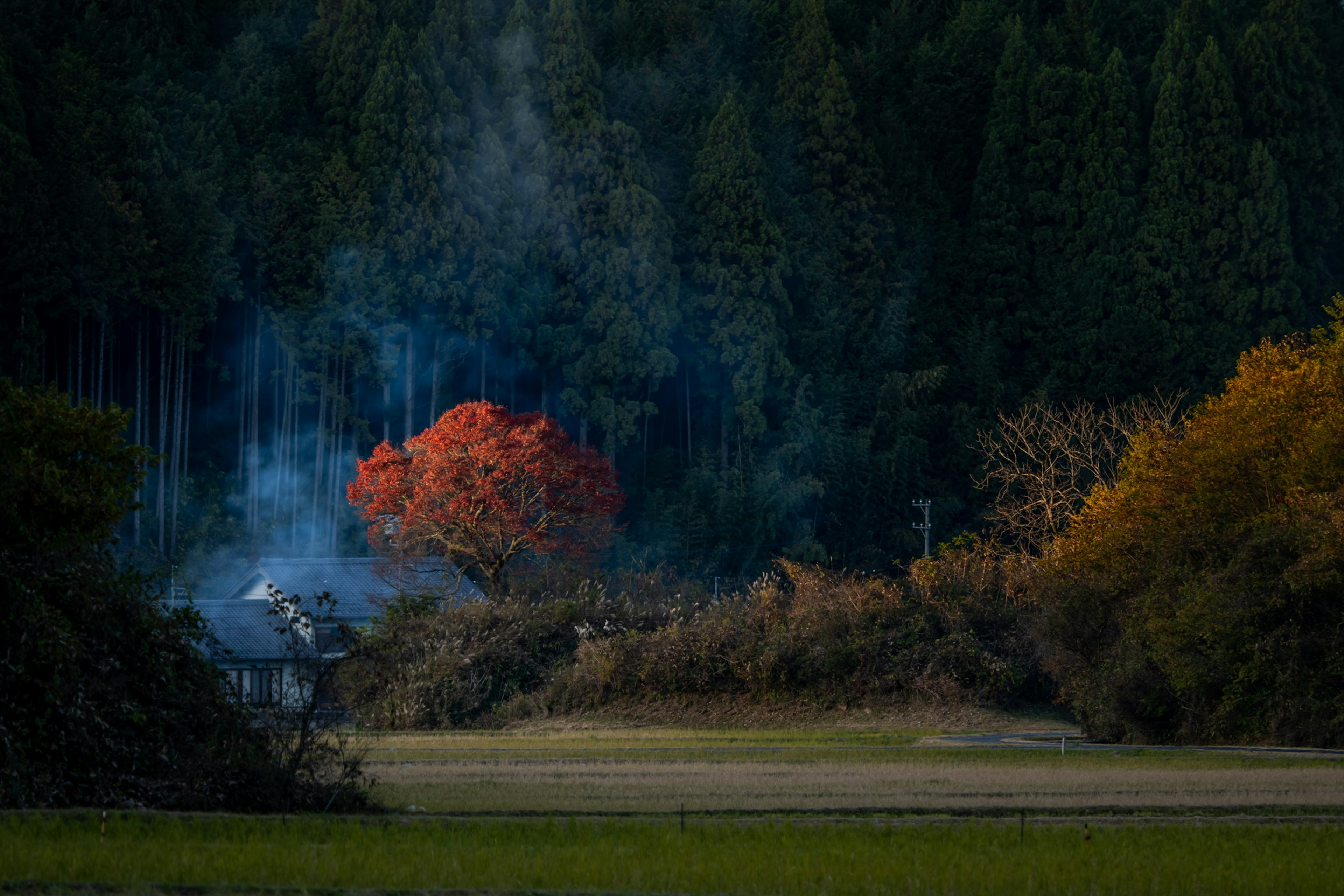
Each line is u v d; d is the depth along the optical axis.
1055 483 83.06
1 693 16.09
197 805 16.39
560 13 105.50
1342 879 12.57
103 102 86.25
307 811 16.78
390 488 53.25
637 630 42.56
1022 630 39.69
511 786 19.56
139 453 19.25
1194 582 30.14
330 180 90.75
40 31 91.00
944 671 38.16
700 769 22.31
